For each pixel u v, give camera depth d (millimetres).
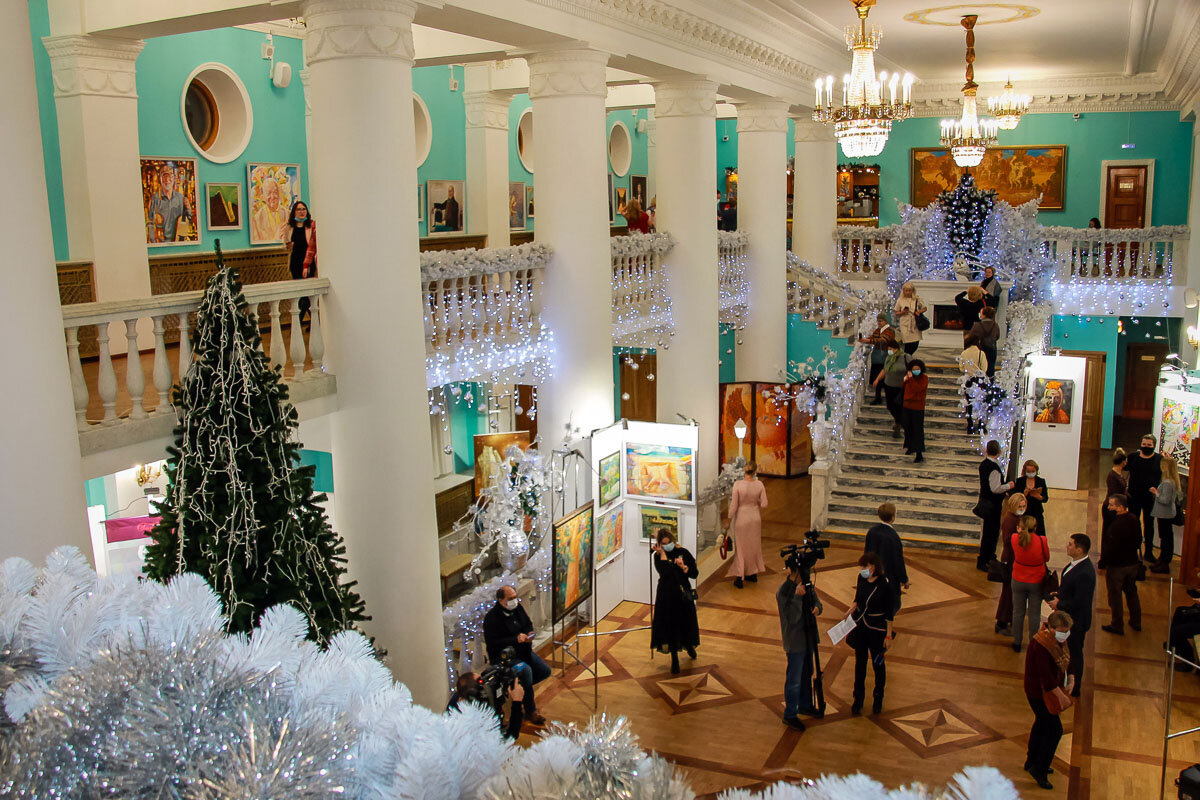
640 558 12812
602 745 1738
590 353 11867
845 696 9844
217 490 5984
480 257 10477
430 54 12719
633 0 11945
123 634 2182
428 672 8727
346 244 8039
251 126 13742
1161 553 13328
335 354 8242
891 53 20359
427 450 8586
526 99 20719
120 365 10539
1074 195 24844
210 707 1843
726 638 11414
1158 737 8977
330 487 10484
